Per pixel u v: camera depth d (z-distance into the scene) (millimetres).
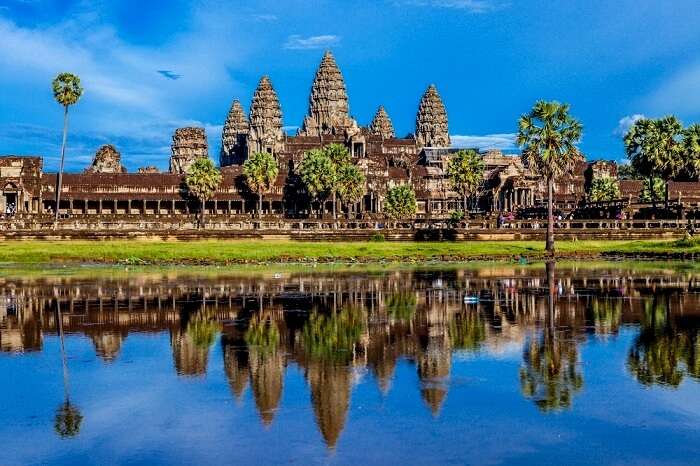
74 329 38094
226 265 81812
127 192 194500
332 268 76500
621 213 142625
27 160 188250
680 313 41625
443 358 30281
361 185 186625
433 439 20844
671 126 131250
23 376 28125
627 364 28859
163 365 29656
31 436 21391
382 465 19078
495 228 113062
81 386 26625
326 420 22516
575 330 36344
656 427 21609
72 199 189500
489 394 24938
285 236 109750
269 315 42250
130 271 73500
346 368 28766
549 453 19781
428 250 95812
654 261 84750
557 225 120438
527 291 53000
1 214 147875
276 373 28094
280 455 19781
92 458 19719
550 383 26172
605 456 19547
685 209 130500
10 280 63750
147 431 21734
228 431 21641
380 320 40062
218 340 34719
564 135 99875
